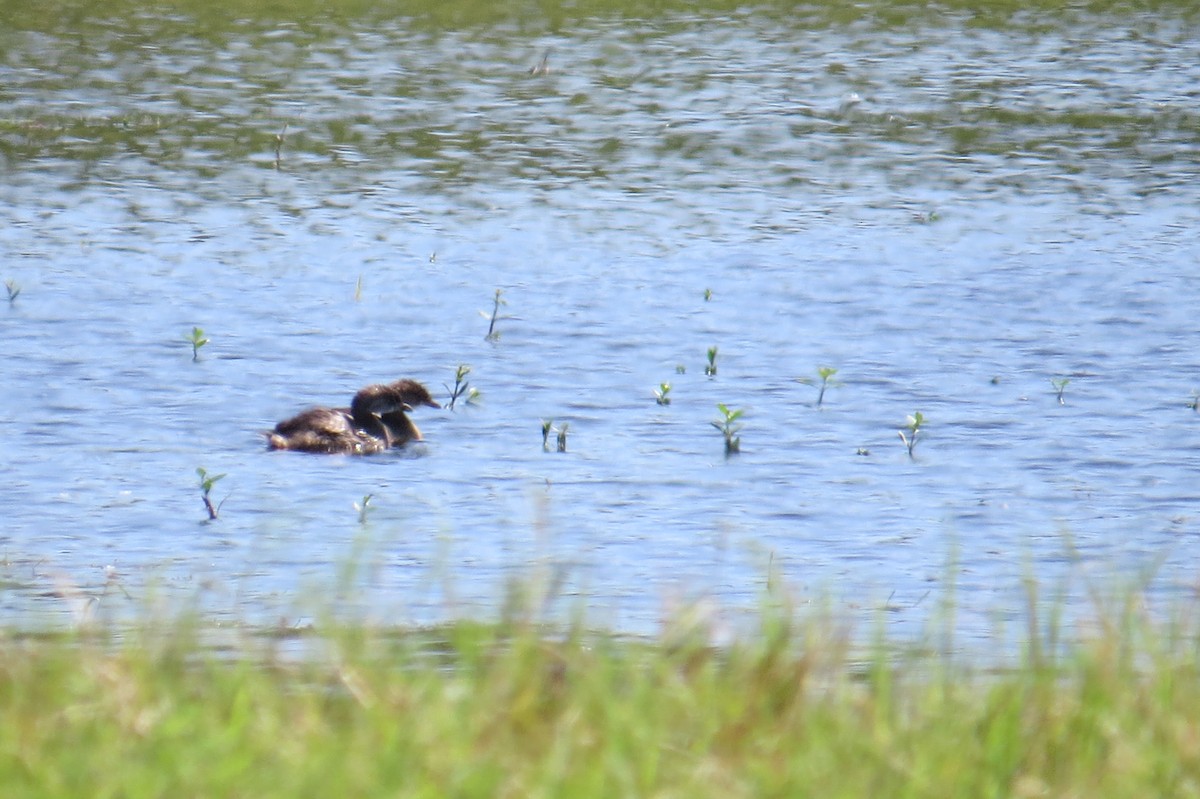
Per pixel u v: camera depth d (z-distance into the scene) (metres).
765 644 14.66
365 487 25.20
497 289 37.75
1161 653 14.40
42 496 24.23
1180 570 21.27
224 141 54.19
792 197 48.09
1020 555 22.08
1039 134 57.38
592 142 55.34
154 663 13.60
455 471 26.08
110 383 30.28
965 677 14.47
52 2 78.25
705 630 15.95
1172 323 34.94
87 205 45.34
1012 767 11.94
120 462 26.06
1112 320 35.22
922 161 53.19
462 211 45.88
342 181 49.28
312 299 36.69
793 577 21.11
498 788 11.09
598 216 45.44
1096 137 56.97
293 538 22.56
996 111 61.06
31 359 31.50
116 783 10.84
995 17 81.19
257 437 27.77
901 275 39.19
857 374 31.48
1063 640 16.95
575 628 14.36
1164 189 49.41
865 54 72.12
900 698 13.70
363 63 67.88
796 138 56.50
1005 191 49.09
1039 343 33.50
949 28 78.44
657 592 20.27
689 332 34.50
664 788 11.28
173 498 24.34
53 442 26.94
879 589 20.59
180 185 48.16
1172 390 30.36
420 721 12.04
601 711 12.63
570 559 21.73
